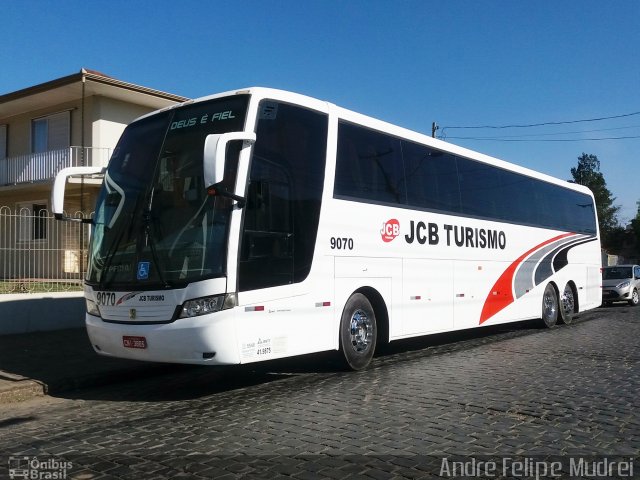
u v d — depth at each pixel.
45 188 20.39
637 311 20.94
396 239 9.83
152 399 7.66
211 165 6.39
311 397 7.44
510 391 7.70
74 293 13.01
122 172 8.17
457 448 5.41
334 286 8.49
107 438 5.89
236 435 5.86
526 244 14.20
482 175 12.73
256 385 8.27
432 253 10.76
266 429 6.05
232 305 6.91
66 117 20.58
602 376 8.71
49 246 12.86
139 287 7.23
